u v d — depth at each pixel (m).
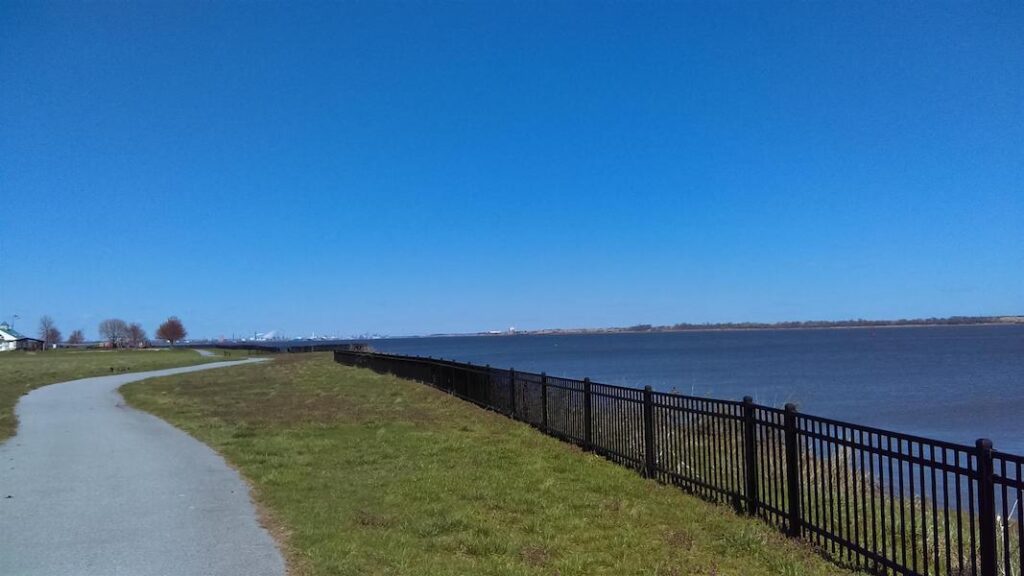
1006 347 101.31
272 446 12.41
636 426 10.14
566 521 7.49
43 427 16.06
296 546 6.76
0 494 9.21
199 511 8.20
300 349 72.94
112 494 9.15
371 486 9.11
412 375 26.89
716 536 7.05
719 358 81.00
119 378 34.19
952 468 5.18
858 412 28.56
